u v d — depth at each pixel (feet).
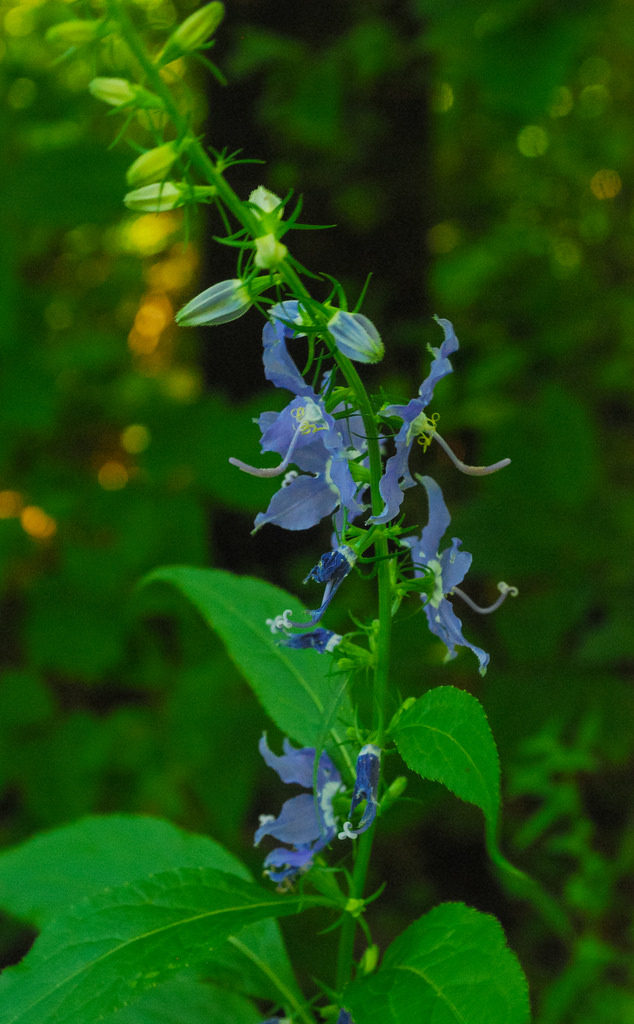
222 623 6.52
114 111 4.62
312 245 14.69
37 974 5.08
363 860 5.51
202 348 15.43
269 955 6.57
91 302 24.30
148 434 14.89
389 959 4.97
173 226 23.99
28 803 14.29
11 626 18.98
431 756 4.65
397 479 4.49
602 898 11.17
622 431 23.88
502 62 12.23
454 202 28.37
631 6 20.72
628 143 25.49
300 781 5.59
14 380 15.08
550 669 13.30
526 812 16.14
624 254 28.12
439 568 5.02
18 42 19.67
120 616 14.84
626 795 15.93
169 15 16.38
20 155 14.88
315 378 4.68
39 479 15.99
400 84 14.52
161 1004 6.46
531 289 24.94
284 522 4.90
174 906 5.33
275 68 14.37
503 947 4.63
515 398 23.44
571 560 13.91
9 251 14.74
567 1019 11.02
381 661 5.07
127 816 7.47
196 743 13.06
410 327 14.94
